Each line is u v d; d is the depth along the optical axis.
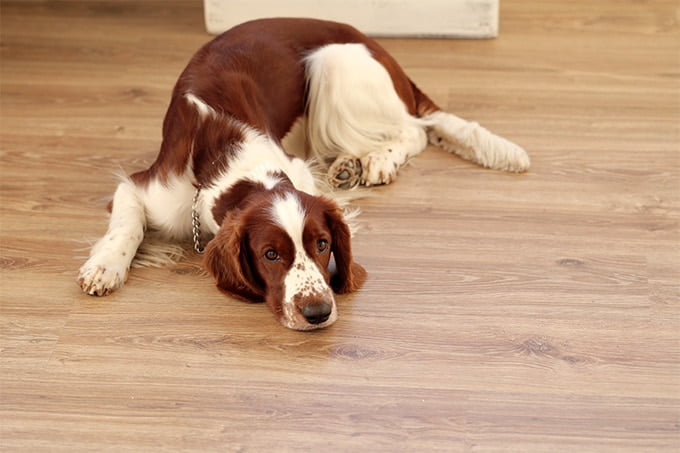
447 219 2.01
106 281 1.84
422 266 1.90
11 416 1.67
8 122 2.30
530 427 1.64
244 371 1.72
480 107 2.34
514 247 1.95
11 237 1.98
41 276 1.90
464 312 1.82
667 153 2.19
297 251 1.74
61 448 1.62
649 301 1.84
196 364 1.73
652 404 1.67
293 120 2.10
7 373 1.73
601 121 2.29
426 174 2.13
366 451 1.61
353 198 2.07
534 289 1.86
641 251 1.94
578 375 1.71
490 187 2.10
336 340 1.77
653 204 2.05
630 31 2.62
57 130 2.27
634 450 1.61
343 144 2.13
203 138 1.88
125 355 1.75
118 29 2.65
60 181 2.12
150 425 1.65
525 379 1.71
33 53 2.55
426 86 2.41
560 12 2.71
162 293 1.86
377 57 2.16
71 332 1.79
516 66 2.48
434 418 1.65
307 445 1.62
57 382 1.71
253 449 1.62
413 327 1.79
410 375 1.71
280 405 1.67
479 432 1.64
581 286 1.87
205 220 1.87
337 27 2.18
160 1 2.76
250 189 1.82
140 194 1.94
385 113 2.15
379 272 1.89
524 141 2.23
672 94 2.38
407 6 2.56
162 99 2.38
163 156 1.92
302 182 1.92
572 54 2.53
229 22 2.60
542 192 2.08
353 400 1.68
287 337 1.77
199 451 1.62
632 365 1.73
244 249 1.77
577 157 2.18
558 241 1.96
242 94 1.96
